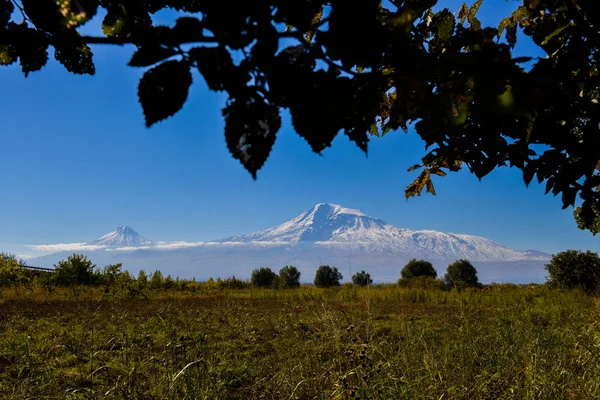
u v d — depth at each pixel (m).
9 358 5.04
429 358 4.24
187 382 3.58
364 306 10.52
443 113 0.70
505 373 4.10
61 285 15.62
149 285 14.70
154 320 7.84
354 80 0.69
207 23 0.65
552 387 3.58
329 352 4.65
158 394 3.48
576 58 1.28
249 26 0.65
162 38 0.65
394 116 0.73
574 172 1.35
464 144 1.49
